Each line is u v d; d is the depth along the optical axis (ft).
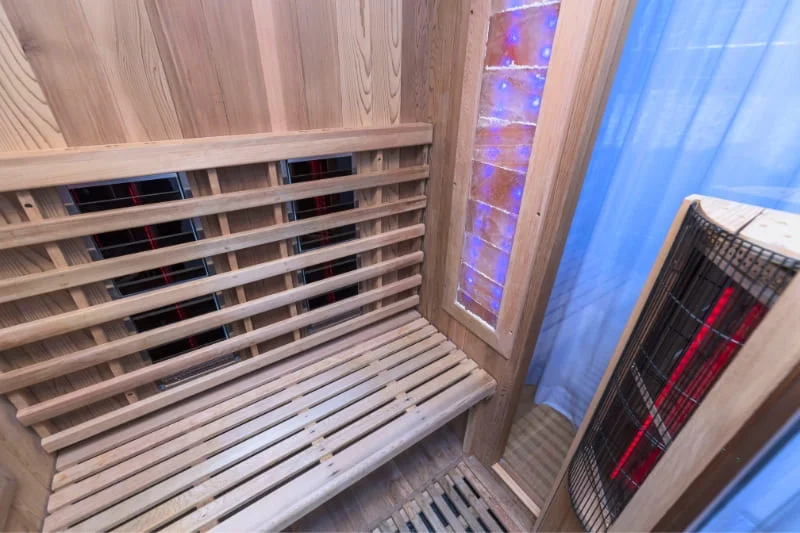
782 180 2.42
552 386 5.04
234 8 2.53
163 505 2.72
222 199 2.85
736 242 1.61
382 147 3.49
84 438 3.00
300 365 3.92
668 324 2.10
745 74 2.40
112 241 2.65
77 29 2.15
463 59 3.17
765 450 1.70
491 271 3.64
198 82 2.59
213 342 3.46
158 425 3.22
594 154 3.51
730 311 1.72
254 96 2.83
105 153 2.33
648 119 3.00
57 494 2.71
